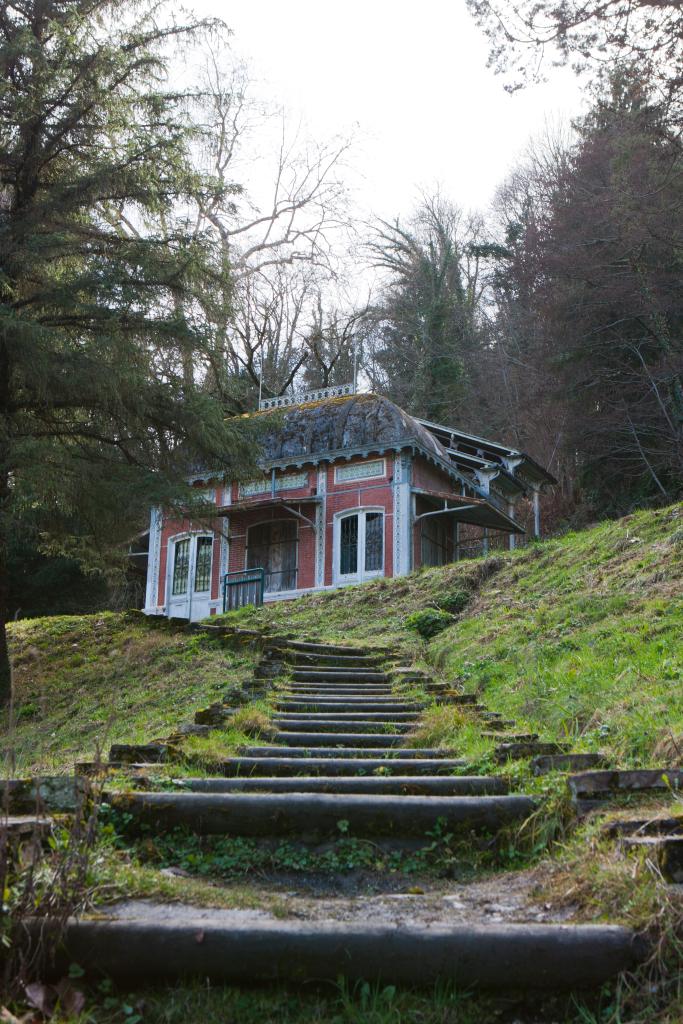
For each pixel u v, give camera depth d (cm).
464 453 2862
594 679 789
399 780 539
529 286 3544
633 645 854
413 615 1386
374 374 4809
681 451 2652
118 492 1316
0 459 1218
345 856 461
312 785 535
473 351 4562
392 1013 303
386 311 4488
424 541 2362
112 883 367
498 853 464
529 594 1306
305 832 477
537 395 3438
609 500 3117
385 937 322
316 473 2361
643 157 2242
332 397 2547
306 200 3547
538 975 314
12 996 287
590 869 382
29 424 1333
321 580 2280
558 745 615
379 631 1408
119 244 1338
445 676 1044
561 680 828
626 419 2792
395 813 480
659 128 1898
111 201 1373
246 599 2041
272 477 2403
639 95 1792
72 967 309
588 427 2906
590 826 432
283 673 1053
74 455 1344
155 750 607
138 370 1262
